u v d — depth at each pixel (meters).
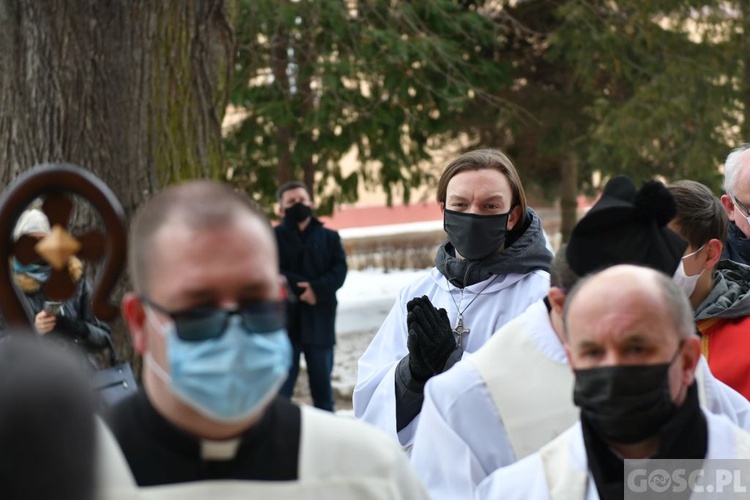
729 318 6.86
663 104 26.89
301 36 24.88
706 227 6.47
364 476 3.70
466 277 7.59
